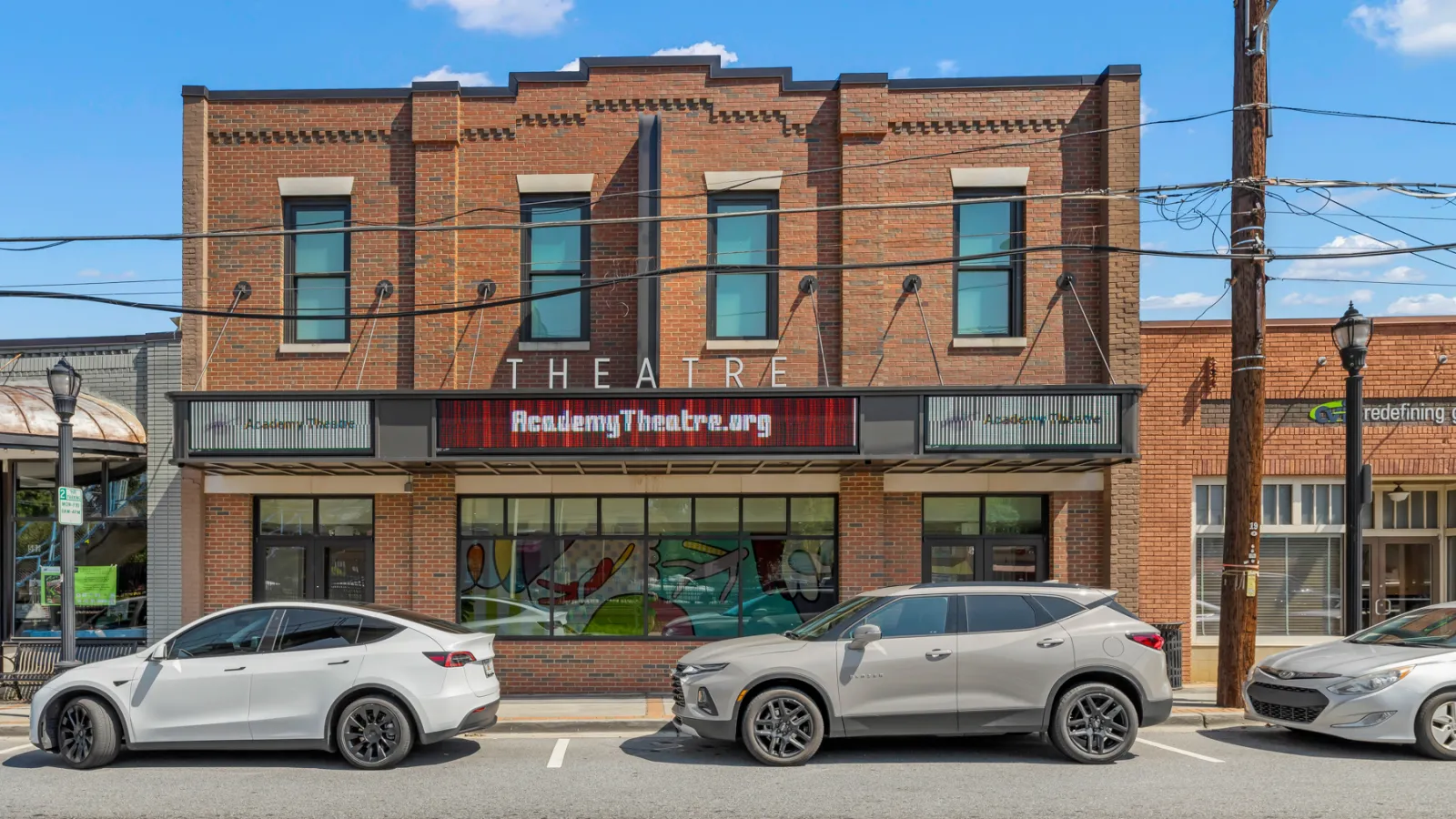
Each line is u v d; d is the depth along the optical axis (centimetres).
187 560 1460
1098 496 1482
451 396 1281
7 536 1530
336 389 1396
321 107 1500
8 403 1359
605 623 1481
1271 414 1510
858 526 1463
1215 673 1498
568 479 1477
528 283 1486
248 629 1007
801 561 1488
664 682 1459
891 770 959
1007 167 1485
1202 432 1490
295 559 1497
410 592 1470
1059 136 1432
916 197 1488
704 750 1061
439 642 998
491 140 1497
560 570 1486
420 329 1460
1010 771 953
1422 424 1494
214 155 1504
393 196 1495
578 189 1486
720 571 1488
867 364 1452
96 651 1453
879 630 976
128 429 1465
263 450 1291
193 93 1491
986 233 1487
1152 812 807
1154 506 1487
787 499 1493
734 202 1492
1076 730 984
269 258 1491
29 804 848
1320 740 1104
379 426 1283
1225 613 1251
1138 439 1316
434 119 1481
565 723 1195
